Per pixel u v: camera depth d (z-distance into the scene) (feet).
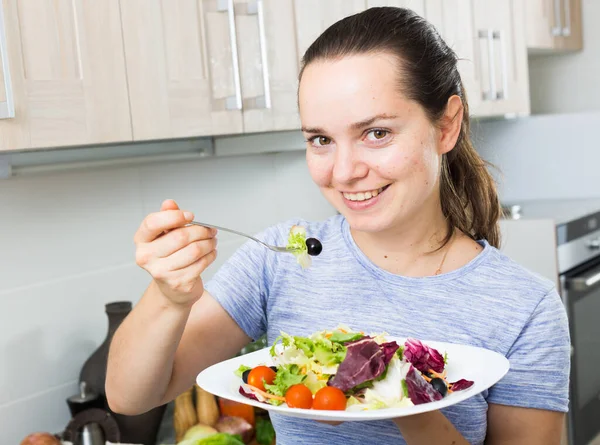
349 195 3.30
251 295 3.90
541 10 10.73
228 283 3.88
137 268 6.82
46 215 6.03
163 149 6.35
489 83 9.44
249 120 6.15
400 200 3.28
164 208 3.22
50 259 6.06
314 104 3.22
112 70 5.06
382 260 3.73
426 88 3.30
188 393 6.15
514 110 10.00
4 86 4.37
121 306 5.96
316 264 3.83
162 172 7.04
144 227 3.13
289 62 6.52
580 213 9.57
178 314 3.28
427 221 3.67
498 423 3.59
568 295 8.85
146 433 5.97
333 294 3.75
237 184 7.85
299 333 3.78
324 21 6.90
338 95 3.16
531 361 3.50
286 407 2.95
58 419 6.10
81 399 5.86
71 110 4.79
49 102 4.66
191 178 7.33
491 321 3.53
